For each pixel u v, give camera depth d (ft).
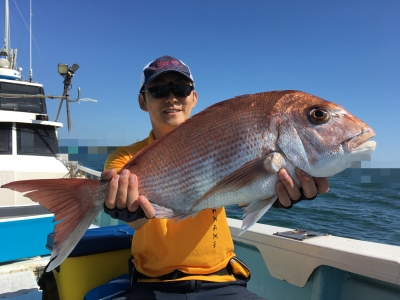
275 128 2.44
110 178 2.51
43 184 2.46
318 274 3.23
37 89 8.67
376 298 2.83
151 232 2.86
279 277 3.57
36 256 6.21
